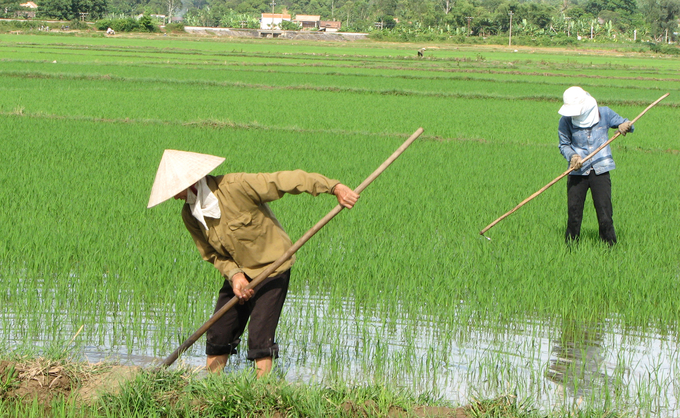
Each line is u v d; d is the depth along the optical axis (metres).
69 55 51.75
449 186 12.74
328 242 8.59
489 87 36.91
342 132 19.84
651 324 6.55
